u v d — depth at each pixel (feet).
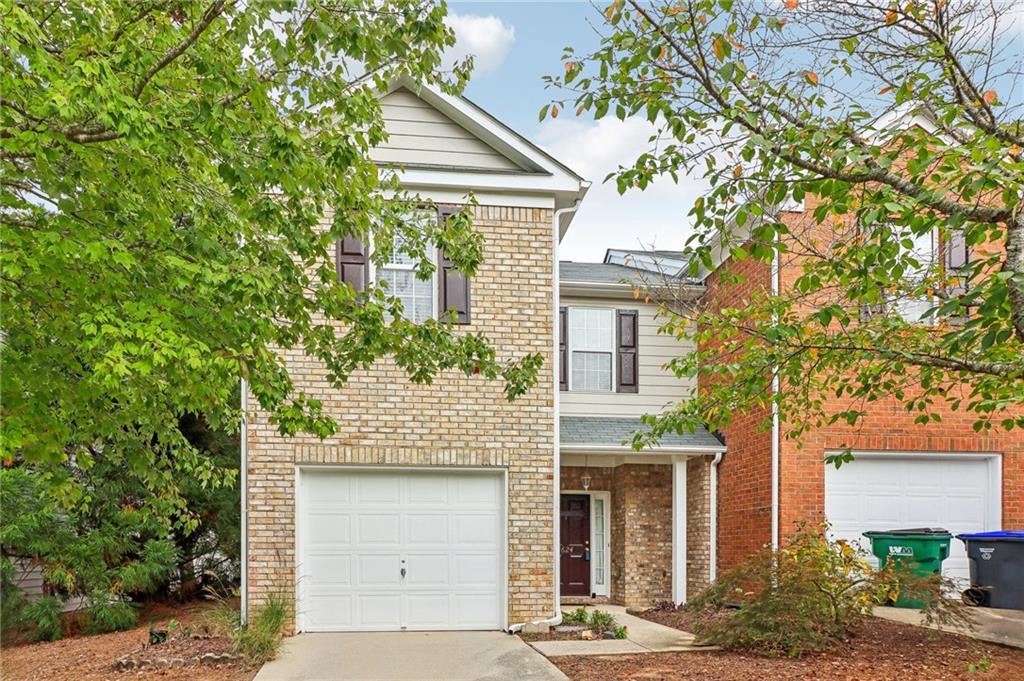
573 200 33.60
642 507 40.96
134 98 14.08
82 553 35.24
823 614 25.16
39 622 34.37
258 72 17.16
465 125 33.14
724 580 27.07
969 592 30.30
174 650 26.48
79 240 15.10
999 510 34.40
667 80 15.08
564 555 42.75
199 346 14.92
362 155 20.33
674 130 15.19
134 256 15.66
